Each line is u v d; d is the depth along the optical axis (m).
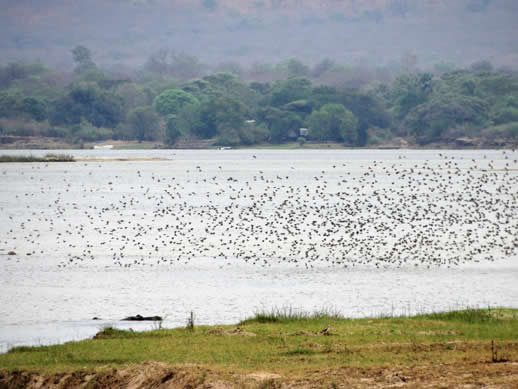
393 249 79.38
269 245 84.06
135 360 31.88
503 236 88.88
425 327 38.53
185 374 27.95
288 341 34.91
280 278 64.75
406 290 59.06
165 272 68.00
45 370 30.83
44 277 65.00
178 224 104.81
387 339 34.66
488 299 54.91
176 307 52.94
